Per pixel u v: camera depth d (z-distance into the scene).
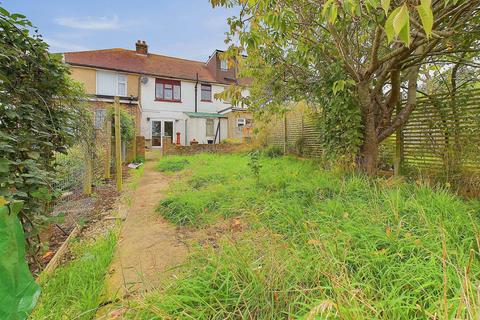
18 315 0.65
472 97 3.57
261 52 4.36
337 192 3.23
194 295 1.44
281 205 2.93
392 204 2.38
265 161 7.09
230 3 3.15
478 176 3.39
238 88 3.86
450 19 3.09
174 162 8.30
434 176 3.86
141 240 2.59
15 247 0.68
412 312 1.19
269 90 5.18
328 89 4.35
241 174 5.32
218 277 1.56
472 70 4.64
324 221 2.36
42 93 2.29
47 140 2.28
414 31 2.65
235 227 2.75
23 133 1.95
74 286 1.71
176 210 3.31
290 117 8.52
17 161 1.76
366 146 4.29
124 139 8.25
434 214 2.18
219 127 17.39
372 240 1.89
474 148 3.51
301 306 1.34
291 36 3.55
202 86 17.61
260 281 1.46
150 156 11.38
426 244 1.73
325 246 1.77
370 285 1.40
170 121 16.56
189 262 1.92
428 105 4.13
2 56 1.70
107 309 1.50
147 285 1.73
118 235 2.70
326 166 4.86
